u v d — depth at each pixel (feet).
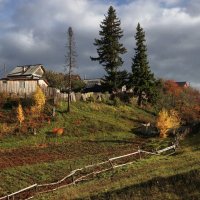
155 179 85.51
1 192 118.11
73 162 155.22
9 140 202.18
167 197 76.18
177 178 83.51
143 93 309.83
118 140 211.41
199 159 118.42
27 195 113.91
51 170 142.82
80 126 230.07
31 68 326.65
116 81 297.33
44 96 239.71
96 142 206.80
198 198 73.51
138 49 299.17
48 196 102.83
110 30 295.48
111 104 281.95
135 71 299.17
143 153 164.96
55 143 204.33
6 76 326.44
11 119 224.33
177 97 346.54
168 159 133.80
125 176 110.83
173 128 220.23
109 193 84.17
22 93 258.98
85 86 355.77
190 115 286.87
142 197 77.92
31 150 187.52
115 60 296.10
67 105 255.91
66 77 356.38
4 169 146.10
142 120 264.72
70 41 255.09
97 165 144.97
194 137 186.91
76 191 99.30
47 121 228.22
